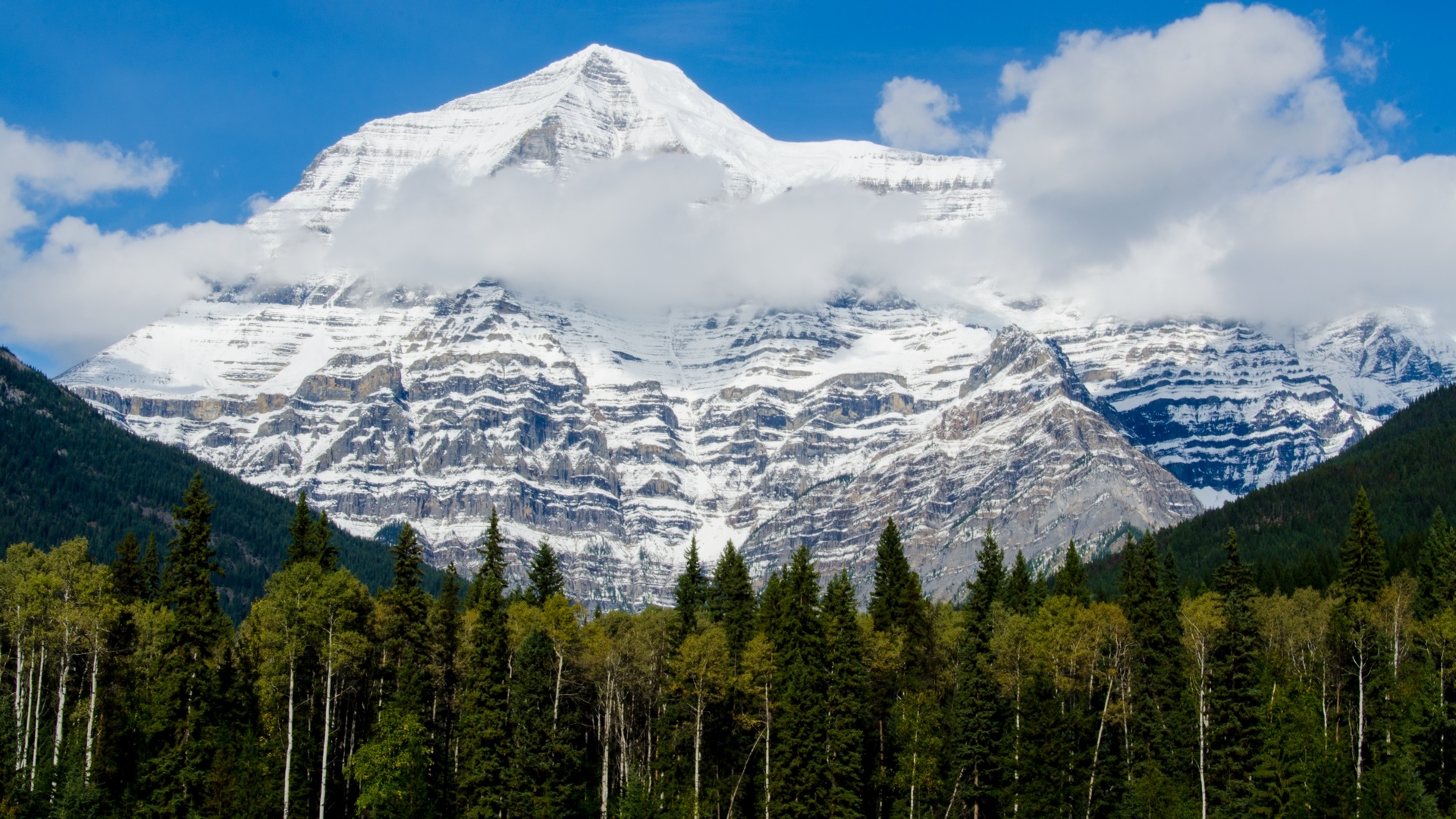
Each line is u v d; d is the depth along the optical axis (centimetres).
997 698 16425
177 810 14938
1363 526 19212
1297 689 16462
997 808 16075
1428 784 15462
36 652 15950
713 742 16450
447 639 17338
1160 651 17650
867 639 17275
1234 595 17588
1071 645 16762
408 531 17588
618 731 16912
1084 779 15900
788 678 16238
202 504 16375
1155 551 19550
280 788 15000
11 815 14062
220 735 15112
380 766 15075
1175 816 15525
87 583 15312
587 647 16412
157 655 15875
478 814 15562
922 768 15950
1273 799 15475
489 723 15762
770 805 15712
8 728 14675
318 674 16150
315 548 18050
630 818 15275
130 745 15212
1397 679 16550
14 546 16000
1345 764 15412
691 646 16088
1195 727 16300
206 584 16162
